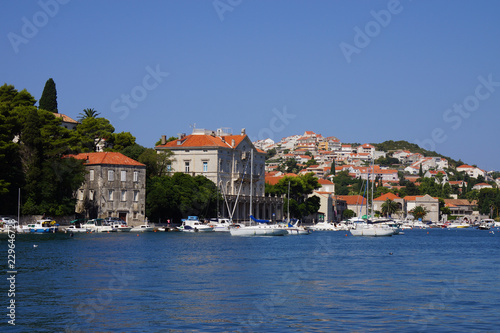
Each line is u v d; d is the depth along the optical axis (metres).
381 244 127.00
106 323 43.00
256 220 161.75
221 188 185.62
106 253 88.06
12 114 140.75
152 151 178.25
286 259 84.69
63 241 110.69
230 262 79.12
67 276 63.34
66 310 46.69
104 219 149.00
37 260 76.94
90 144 181.12
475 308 49.06
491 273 71.44
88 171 151.50
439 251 108.88
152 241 116.06
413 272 71.75
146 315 45.38
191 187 165.25
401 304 50.38
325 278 64.81
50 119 154.88
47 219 141.38
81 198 155.75
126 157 159.88
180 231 156.12
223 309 47.69
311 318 44.94
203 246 105.81
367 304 50.16
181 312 46.44
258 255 90.19
